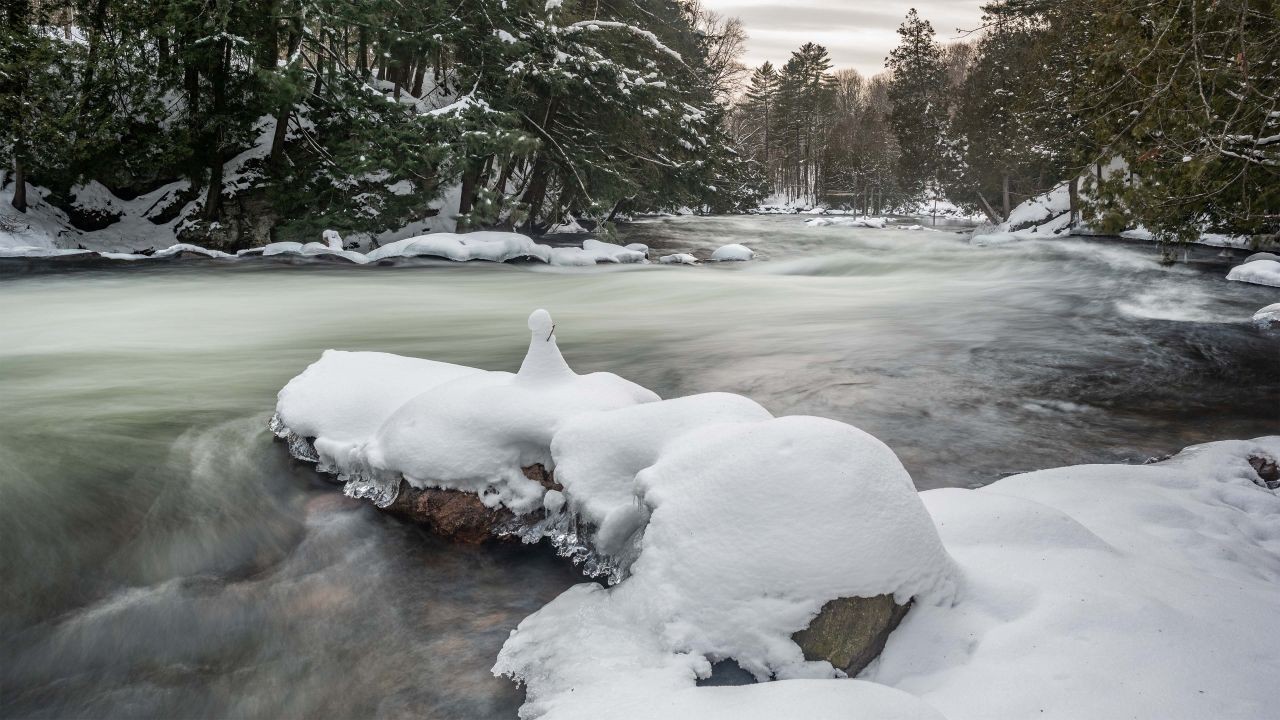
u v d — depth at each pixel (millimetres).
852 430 3221
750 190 69938
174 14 20453
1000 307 14016
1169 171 9008
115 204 23531
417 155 21578
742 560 2822
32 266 17219
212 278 17188
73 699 3029
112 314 12680
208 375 8047
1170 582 3145
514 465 4109
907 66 61438
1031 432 6328
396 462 4273
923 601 2926
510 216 23641
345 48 25172
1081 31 21891
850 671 2666
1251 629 2787
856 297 15969
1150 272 17656
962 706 2418
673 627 2768
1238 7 8094
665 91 26672
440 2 22344
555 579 3658
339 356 5676
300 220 22672
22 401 6715
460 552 3945
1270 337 10578
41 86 20266
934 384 7945
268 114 23844
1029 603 2945
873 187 75062
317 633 3369
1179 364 8914
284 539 4133
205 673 3146
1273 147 8672
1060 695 2412
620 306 15031
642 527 3391
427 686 2938
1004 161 34281
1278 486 4953
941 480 5207
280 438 5316
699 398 3920
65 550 3996
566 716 2424
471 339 10789
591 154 25500
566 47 24875
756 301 15555
